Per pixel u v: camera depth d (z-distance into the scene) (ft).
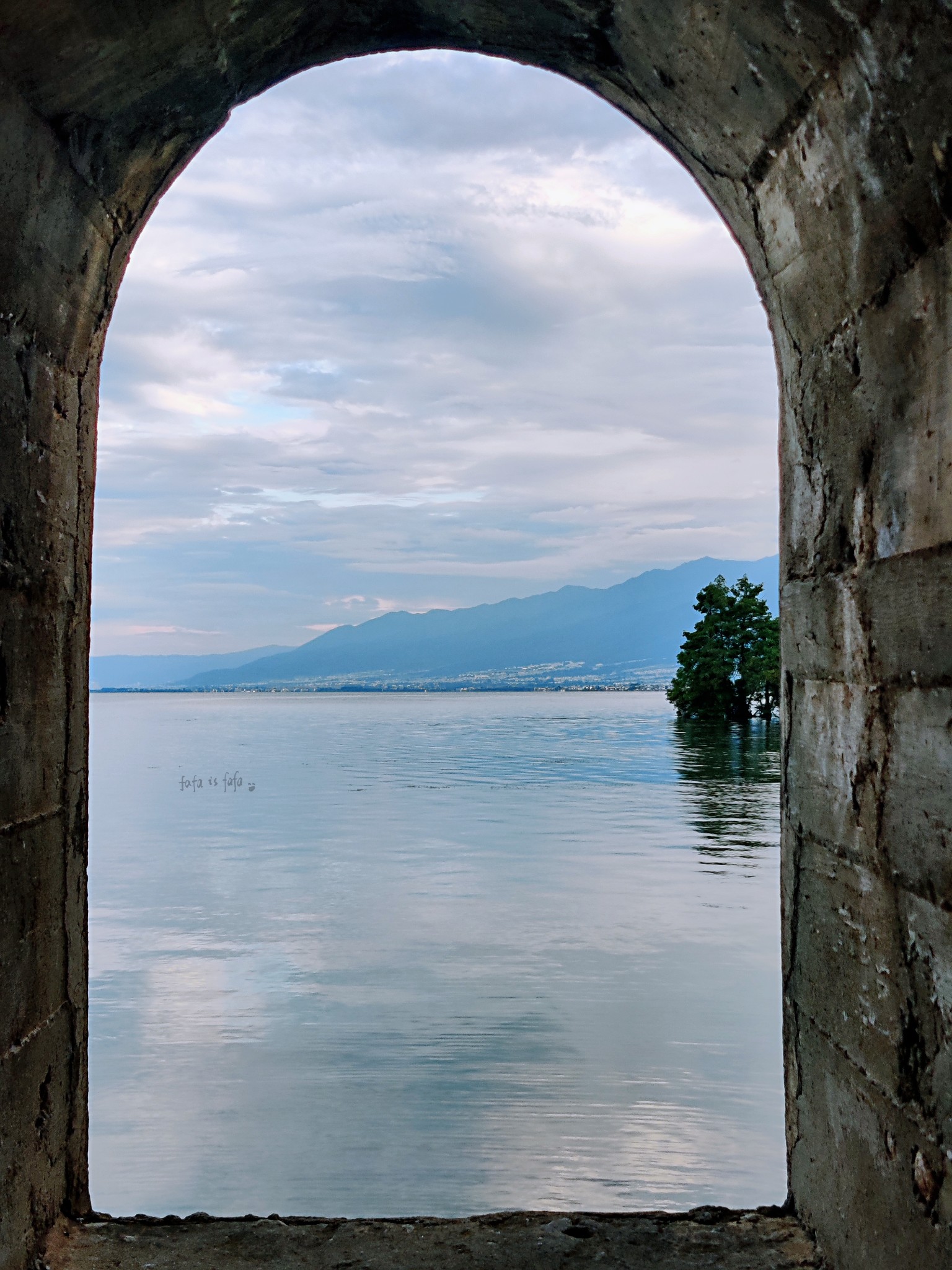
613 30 11.30
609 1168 18.29
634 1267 10.37
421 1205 17.07
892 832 8.54
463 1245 10.88
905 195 7.95
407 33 12.44
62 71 8.71
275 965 31.71
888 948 8.64
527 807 74.69
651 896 41.60
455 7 11.73
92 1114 20.76
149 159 11.07
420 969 31.12
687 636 188.34
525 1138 19.42
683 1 9.81
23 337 9.41
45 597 10.08
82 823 11.21
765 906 39.40
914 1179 8.16
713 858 50.88
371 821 67.77
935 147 7.36
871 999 9.00
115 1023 26.32
